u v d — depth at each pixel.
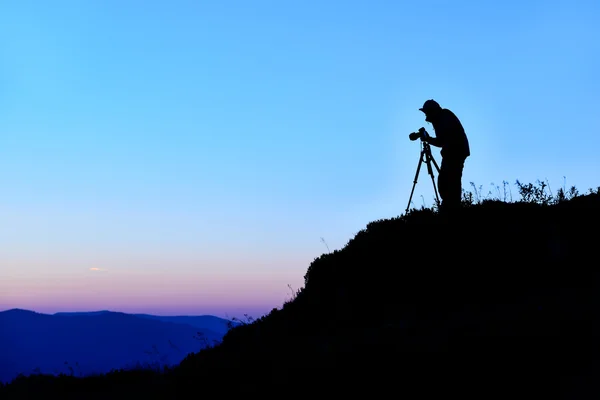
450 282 14.24
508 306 12.25
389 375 9.25
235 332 16.95
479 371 8.79
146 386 14.60
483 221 15.70
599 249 13.91
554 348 9.13
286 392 9.72
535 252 14.34
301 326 15.12
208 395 11.09
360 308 14.75
